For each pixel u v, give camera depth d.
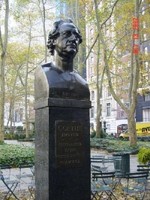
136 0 23.22
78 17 29.56
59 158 5.87
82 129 6.09
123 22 30.94
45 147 5.95
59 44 6.06
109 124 63.44
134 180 10.33
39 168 6.23
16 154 16.61
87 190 6.03
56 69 6.14
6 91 57.34
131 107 25.44
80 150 6.04
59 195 5.82
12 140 50.12
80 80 6.22
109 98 63.72
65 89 6.03
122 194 9.29
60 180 5.84
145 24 34.34
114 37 41.75
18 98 61.66
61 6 39.75
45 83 6.01
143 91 37.88
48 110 5.89
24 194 9.89
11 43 46.59
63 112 5.97
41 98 6.17
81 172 6.01
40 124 6.23
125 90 44.94
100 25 25.89
